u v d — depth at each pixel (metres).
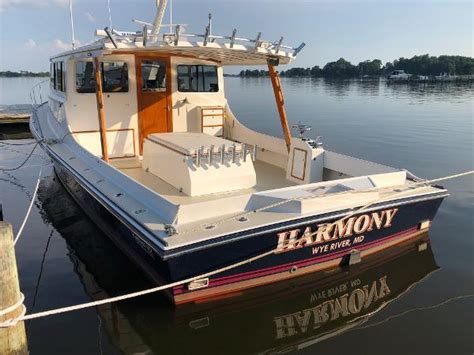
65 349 4.17
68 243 6.61
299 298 4.93
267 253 4.46
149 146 6.55
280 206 4.56
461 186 9.16
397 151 13.00
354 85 55.03
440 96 33.84
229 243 4.12
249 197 4.59
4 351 3.10
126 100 7.39
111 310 4.79
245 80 76.31
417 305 4.84
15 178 10.47
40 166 11.80
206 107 8.11
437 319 4.57
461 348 4.11
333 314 4.69
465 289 5.14
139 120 7.55
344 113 22.83
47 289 5.27
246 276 4.56
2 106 23.00
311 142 6.41
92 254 6.22
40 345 4.22
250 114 22.42
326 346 4.20
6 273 3.02
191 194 5.41
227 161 5.68
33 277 5.57
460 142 14.27
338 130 17.17
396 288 5.16
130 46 5.25
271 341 4.30
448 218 7.34
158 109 7.69
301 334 4.39
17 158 12.93
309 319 4.61
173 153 5.80
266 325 4.52
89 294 5.15
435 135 15.71
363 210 4.80
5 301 3.05
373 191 4.95
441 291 5.11
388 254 5.65
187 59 7.71
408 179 5.78
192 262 4.10
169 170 5.95
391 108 25.16
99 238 6.75
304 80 78.12
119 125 7.43
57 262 6.00
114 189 5.18
